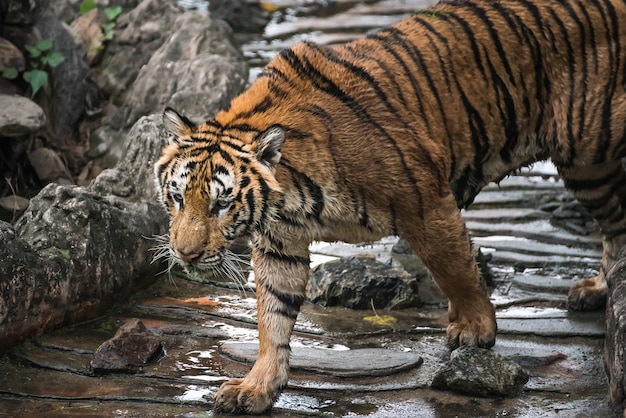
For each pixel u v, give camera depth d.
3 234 9.88
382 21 22.14
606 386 9.52
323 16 22.94
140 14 16.28
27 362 9.73
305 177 9.03
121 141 14.71
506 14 10.10
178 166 8.88
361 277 11.48
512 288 11.89
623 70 10.23
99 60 16.02
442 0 10.44
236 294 11.68
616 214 11.10
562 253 12.77
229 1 22.11
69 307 10.46
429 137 9.58
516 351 10.21
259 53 19.75
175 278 12.01
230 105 9.45
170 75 15.03
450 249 9.61
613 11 10.21
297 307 9.41
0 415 8.72
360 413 8.98
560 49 10.14
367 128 9.28
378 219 9.39
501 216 13.90
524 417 8.89
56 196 10.87
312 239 9.34
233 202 8.74
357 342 10.52
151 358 9.84
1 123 12.70
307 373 9.70
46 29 15.38
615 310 9.22
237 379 9.16
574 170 10.98
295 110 9.22
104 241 10.91
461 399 9.27
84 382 9.43
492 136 10.13
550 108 10.27
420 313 11.27
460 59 9.91
